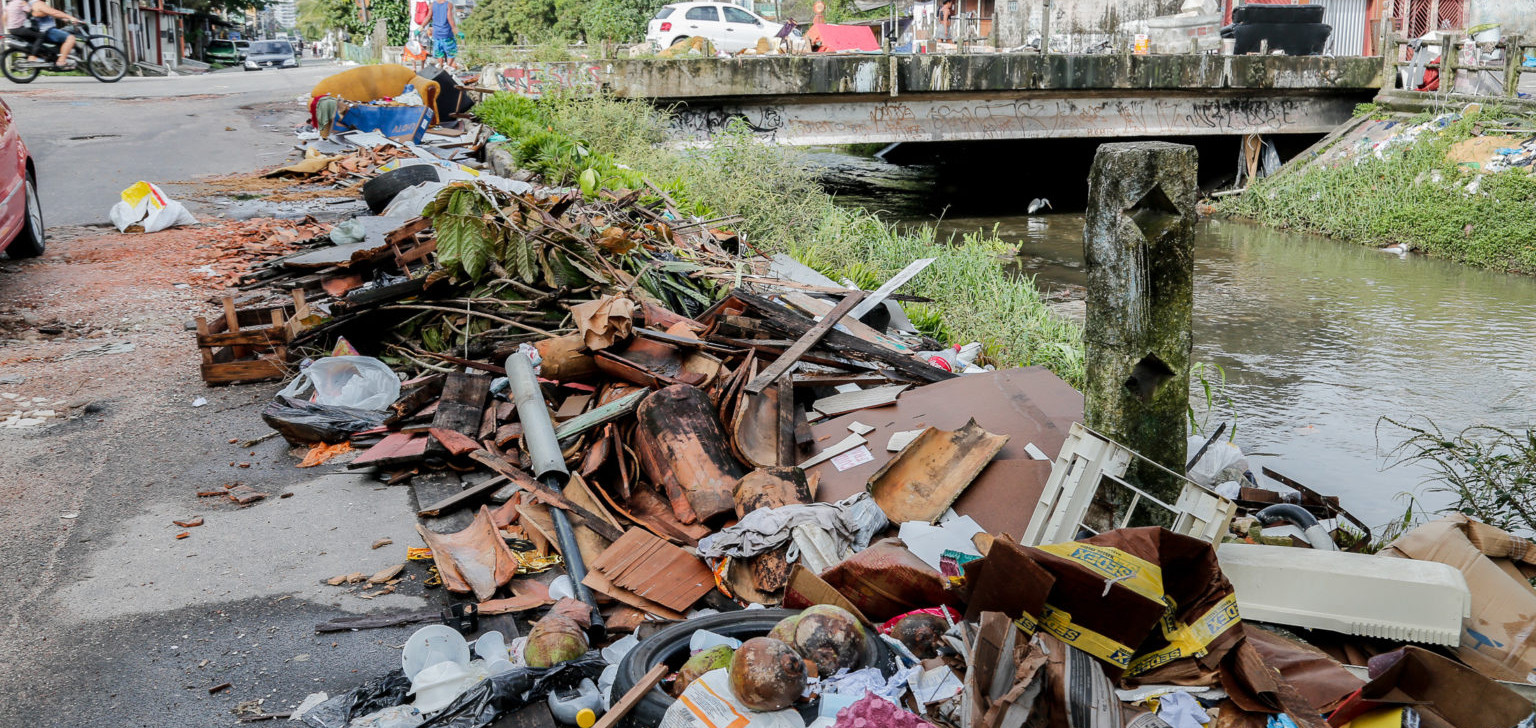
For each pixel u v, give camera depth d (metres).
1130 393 3.88
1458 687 3.02
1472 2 29.53
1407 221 18.92
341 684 3.61
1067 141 27.92
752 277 7.62
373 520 4.80
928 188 25.84
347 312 6.66
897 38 40.38
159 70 42.47
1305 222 21.23
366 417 5.73
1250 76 22.73
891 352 6.11
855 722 2.83
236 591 4.20
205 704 3.49
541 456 4.82
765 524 4.09
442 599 4.16
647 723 3.08
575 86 19.02
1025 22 36.00
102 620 3.97
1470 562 3.79
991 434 4.79
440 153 15.84
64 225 10.69
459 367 5.94
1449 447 6.83
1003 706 2.80
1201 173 27.11
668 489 4.66
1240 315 14.21
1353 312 14.33
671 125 19.81
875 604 3.67
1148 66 21.72
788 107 20.59
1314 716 2.97
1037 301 12.73
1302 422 10.04
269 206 11.71
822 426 5.25
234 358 6.71
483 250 6.61
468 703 3.20
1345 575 3.54
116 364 6.88
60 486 5.12
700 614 3.90
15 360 6.89
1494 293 15.45
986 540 3.94
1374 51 31.70
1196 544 3.23
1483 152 19.52
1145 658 3.26
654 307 6.46
